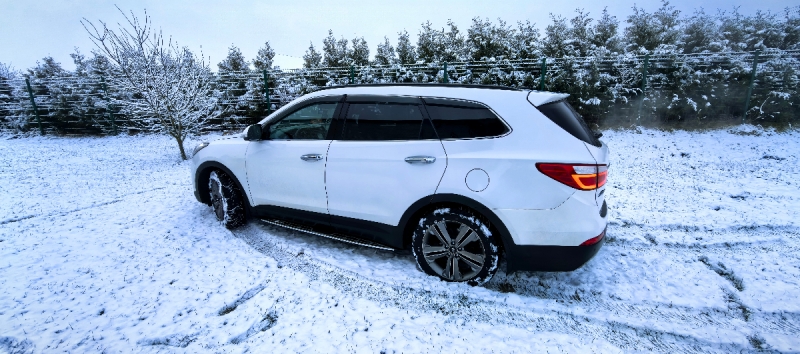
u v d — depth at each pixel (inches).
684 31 537.0
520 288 127.1
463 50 506.9
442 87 126.3
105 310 114.6
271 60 641.0
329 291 123.5
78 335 103.1
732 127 426.6
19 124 540.7
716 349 98.7
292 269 138.2
